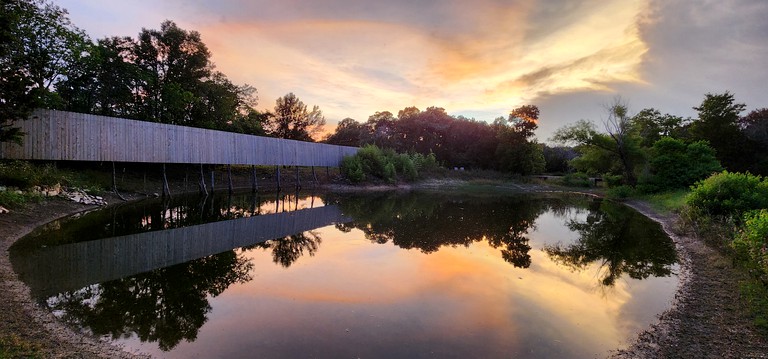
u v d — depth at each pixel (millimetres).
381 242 12250
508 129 52125
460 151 57156
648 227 15922
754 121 35375
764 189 12867
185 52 31422
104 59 25203
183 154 23062
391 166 38750
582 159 34906
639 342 5402
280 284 7793
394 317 6141
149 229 13344
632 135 31625
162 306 6504
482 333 5621
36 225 12172
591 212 21438
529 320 6156
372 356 4828
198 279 8070
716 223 12156
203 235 12789
